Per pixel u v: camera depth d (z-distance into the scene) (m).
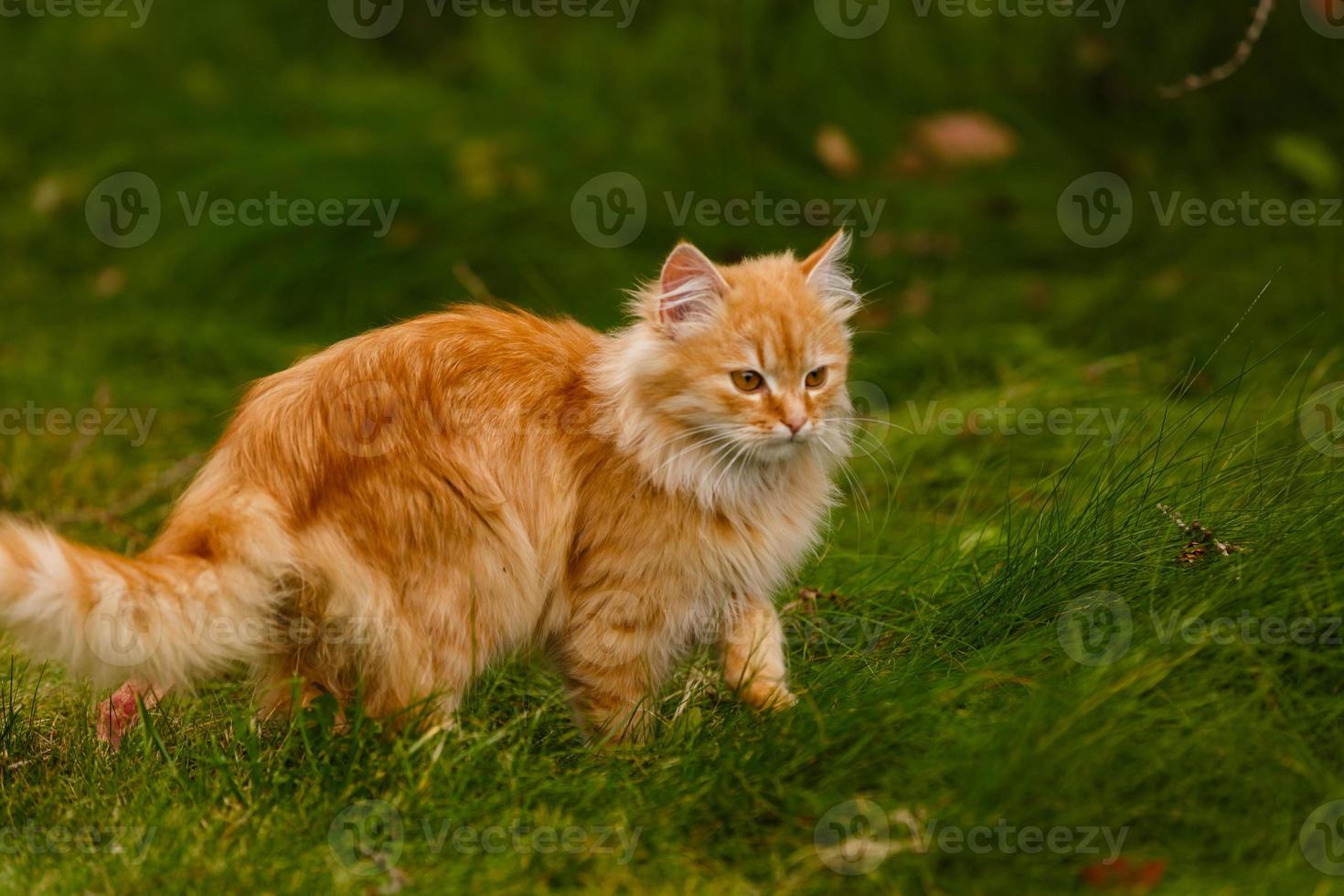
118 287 16.31
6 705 7.94
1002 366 12.95
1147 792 6.39
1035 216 16.38
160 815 6.59
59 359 14.52
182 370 14.27
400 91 19.23
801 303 7.57
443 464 7.02
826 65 18.30
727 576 7.59
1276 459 8.28
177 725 7.73
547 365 7.60
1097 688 6.61
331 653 6.95
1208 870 6.01
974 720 6.81
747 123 17.72
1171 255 15.21
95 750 7.33
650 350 7.38
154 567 6.31
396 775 6.75
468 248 15.74
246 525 6.59
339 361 7.18
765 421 7.35
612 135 17.75
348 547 6.82
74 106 19.47
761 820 6.58
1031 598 7.81
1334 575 7.13
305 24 20.77
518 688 8.22
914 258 15.73
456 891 6.06
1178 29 18.06
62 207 17.69
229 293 15.89
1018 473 10.77
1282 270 14.30
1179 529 7.77
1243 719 6.57
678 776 6.85
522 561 7.22
